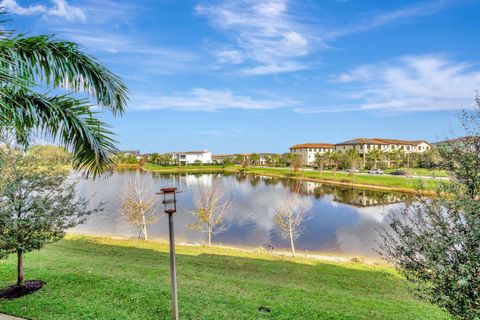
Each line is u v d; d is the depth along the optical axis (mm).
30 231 6234
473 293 3285
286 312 5941
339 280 9750
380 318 6039
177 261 11102
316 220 23906
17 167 6125
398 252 4312
